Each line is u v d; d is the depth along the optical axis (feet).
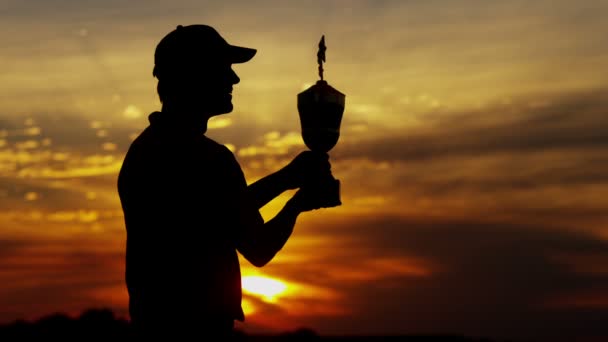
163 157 22.11
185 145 22.16
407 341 75.31
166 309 21.59
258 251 22.22
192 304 21.57
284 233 22.62
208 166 21.98
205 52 22.47
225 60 22.77
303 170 23.35
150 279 21.74
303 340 73.97
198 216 21.81
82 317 70.44
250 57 23.13
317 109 23.18
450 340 76.28
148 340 21.63
